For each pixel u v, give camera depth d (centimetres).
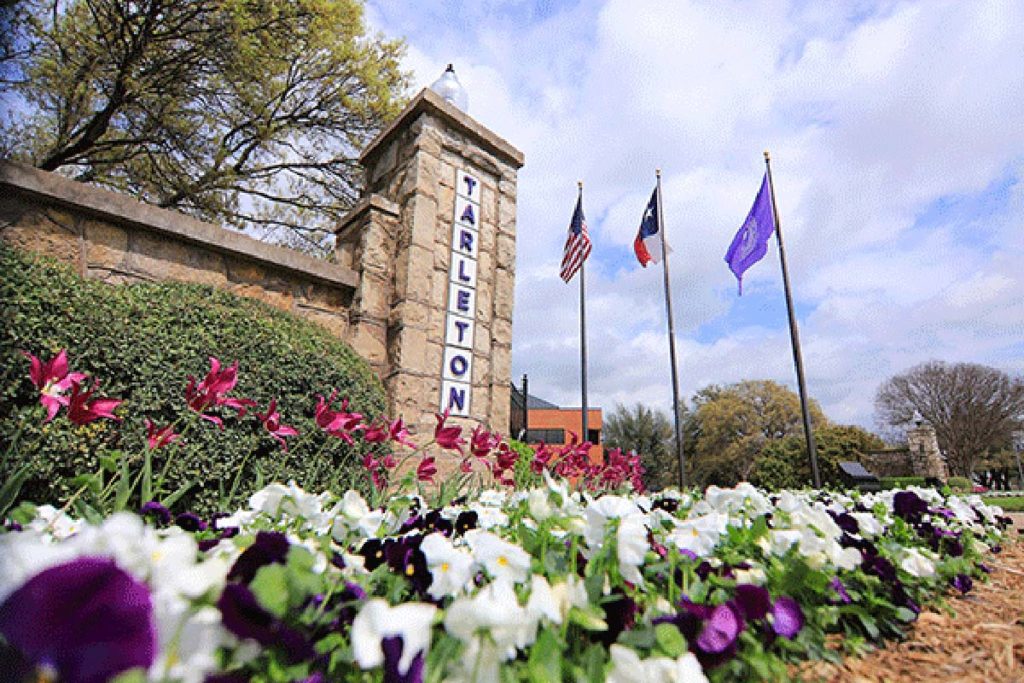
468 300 514
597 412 2448
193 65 786
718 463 2964
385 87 995
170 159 840
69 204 329
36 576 52
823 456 1794
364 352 454
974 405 2809
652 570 115
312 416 320
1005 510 717
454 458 457
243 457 278
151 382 258
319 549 104
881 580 148
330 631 85
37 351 232
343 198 1059
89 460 231
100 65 725
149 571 65
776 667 97
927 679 110
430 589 101
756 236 810
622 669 78
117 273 347
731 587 113
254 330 319
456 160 539
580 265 892
